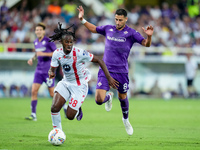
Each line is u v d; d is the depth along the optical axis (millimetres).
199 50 75438
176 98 74938
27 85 70500
